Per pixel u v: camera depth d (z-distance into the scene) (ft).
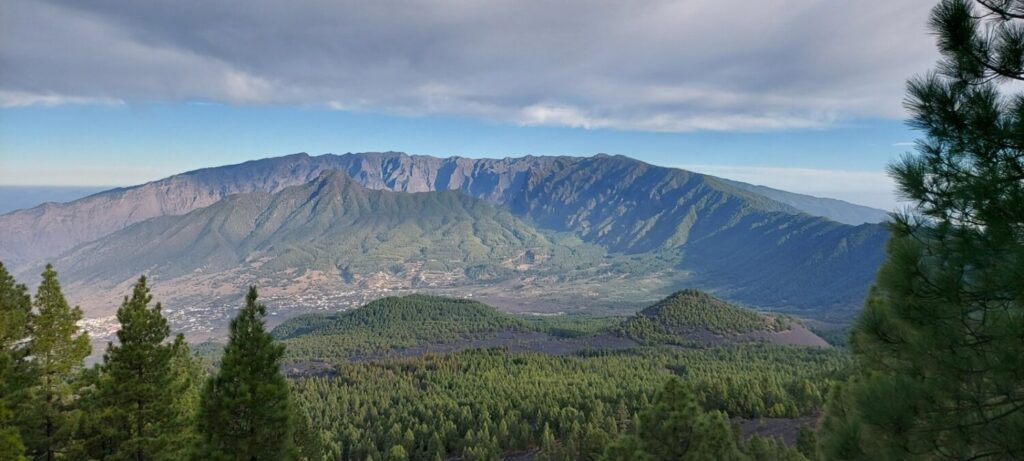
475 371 573.74
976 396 34.65
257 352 78.95
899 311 37.32
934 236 35.22
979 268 32.60
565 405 396.98
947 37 35.42
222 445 75.77
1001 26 34.30
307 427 168.86
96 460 93.45
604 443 252.83
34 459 92.22
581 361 616.80
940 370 36.11
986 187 31.94
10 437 66.90
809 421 298.97
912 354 38.32
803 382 345.10
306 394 494.18
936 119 34.81
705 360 613.52
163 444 95.91
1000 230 31.53
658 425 90.53
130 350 94.32
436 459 317.83
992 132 32.37
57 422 94.43
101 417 91.91
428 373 568.41
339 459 334.65
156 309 98.94
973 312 34.22
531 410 394.11
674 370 576.20
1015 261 30.32
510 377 523.70
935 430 35.32
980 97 32.99
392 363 635.66
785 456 163.32
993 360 33.27
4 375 78.48
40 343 95.20
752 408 329.72
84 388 103.60
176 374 112.98
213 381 77.05
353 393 489.67
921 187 34.88
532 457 327.06
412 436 350.43
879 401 36.94
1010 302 32.32
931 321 35.35
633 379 490.90
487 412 384.06
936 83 35.45
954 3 35.12
